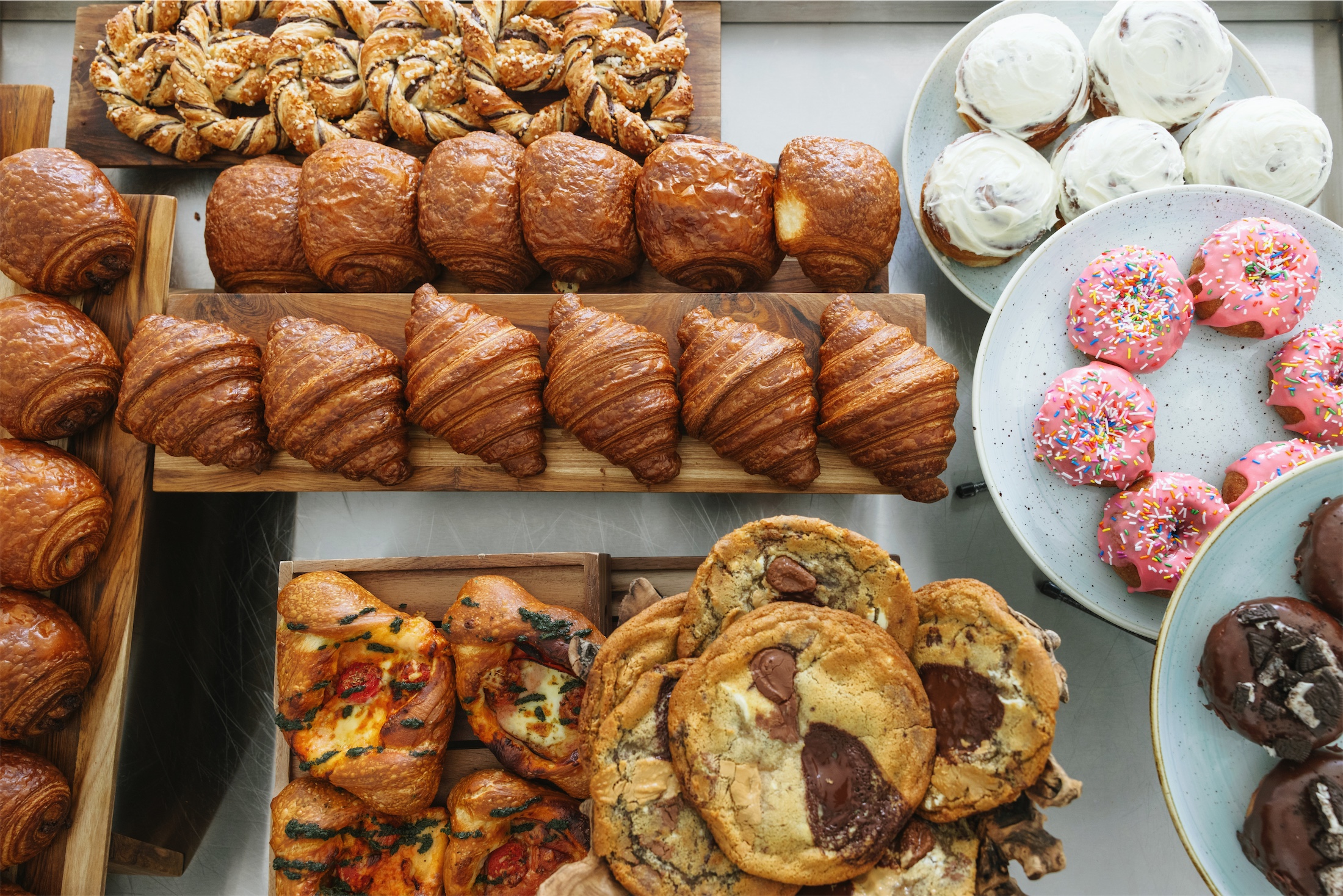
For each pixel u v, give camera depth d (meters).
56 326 1.54
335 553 1.84
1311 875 1.03
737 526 1.83
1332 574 1.10
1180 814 1.15
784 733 1.06
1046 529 1.56
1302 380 1.50
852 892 1.05
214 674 1.82
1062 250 1.57
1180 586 1.18
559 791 1.47
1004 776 1.04
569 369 1.43
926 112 1.81
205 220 1.89
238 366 1.50
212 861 1.78
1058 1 1.79
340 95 1.75
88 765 1.58
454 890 1.40
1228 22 2.00
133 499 1.63
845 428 1.44
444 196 1.56
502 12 1.72
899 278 1.92
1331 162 1.85
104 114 1.86
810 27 2.00
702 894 1.05
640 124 1.69
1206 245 1.56
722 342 1.44
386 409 1.48
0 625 1.49
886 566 1.11
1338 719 1.04
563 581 1.54
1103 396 1.49
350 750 1.42
